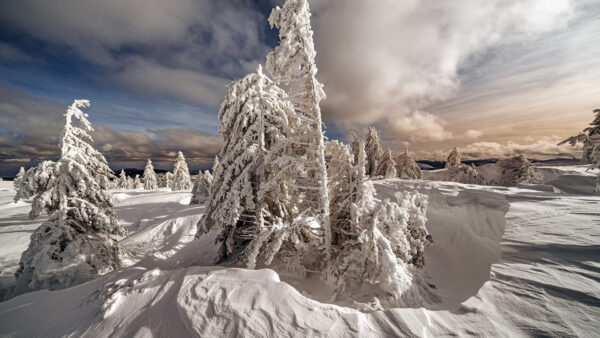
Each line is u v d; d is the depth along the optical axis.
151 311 4.57
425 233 6.86
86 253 9.01
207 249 11.83
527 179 29.97
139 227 18.20
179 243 13.09
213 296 4.50
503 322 3.23
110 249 9.95
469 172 32.53
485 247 8.44
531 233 5.72
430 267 9.30
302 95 6.96
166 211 22.22
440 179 40.12
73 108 9.33
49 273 8.26
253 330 3.70
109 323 4.50
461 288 6.75
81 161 9.41
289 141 7.33
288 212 8.97
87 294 5.86
